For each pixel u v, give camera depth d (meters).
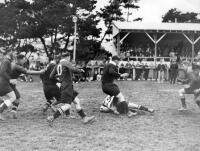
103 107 12.70
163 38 41.75
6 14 52.91
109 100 12.56
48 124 10.08
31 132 9.08
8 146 7.53
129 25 40.22
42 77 11.91
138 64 36.91
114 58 12.16
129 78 36.91
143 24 41.03
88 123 10.45
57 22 47.66
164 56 41.03
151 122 10.71
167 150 7.29
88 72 36.06
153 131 9.32
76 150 7.26
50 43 54.53
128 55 40.06
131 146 7.64
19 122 10.59
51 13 47.88
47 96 11.89
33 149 7.30
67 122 10.66
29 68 36.88
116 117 11.66
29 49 52.59
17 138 8.35
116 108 12.51
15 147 7.45
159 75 32.88
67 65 10.05
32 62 40.44
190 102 15.89
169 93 20.06
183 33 39.16
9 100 10.81
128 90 22.08
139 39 42.41
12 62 11.62
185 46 41.47
